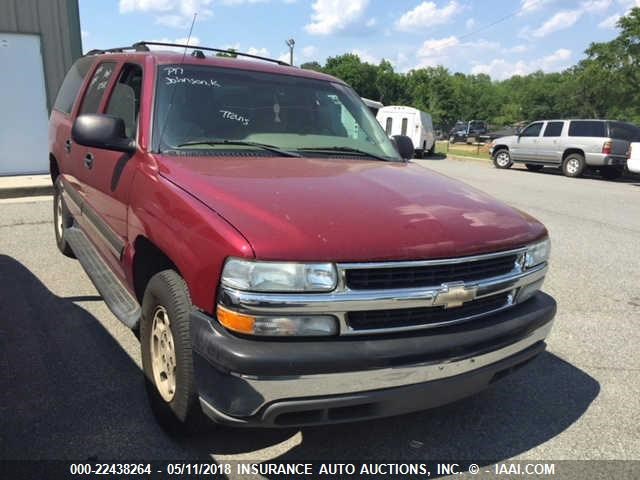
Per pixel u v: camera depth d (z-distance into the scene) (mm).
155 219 2783
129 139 3342
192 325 2383
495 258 2656
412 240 2402
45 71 10891
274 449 2838
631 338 4523
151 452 2762
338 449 2881
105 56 4664
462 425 3168
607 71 39750
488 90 114625
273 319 2223
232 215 2377
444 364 2445
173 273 2754
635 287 5891
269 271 2195
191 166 2926
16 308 4484
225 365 2215
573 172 18203
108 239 3709
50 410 3078
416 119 26000
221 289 2270
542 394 3568
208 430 2754
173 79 3498
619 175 18688
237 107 3584
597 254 7246
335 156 3602
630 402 3510
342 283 2264
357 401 2307
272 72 3992
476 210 2861
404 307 2377
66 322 4254
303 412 2299
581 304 5301
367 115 4312
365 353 2279
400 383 2373
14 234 6789
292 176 2912
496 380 2771
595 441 3078
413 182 3135
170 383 2807
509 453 2934
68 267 5543
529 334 2822
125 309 3402
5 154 10852
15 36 10500
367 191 2805
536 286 2996
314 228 2318
